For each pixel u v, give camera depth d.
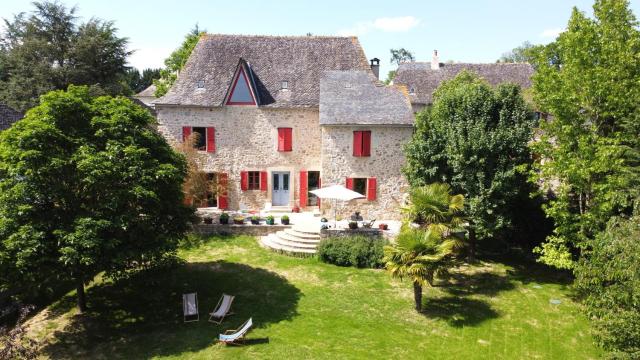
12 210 11.87
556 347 12.89
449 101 19.33
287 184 25.09
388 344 12.71
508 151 17.47
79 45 34.84
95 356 12.10
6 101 32.94
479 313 14.80
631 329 9.70
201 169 24.14
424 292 16.33
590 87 15.12
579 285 12.93
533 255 20.56
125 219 12.59
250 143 24.47
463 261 19.64
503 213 17.92
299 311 14.54
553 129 16.19
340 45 27.20
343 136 22.52
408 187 21.16
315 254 18.97
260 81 25.03
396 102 23.30
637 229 10.73
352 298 15.54
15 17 36.81
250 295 15.66
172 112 23.92
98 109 13.96
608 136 15.52
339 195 19.36
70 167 12.65
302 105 24.11
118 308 14.87
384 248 14.70
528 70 39.50
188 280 16.81
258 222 21.95
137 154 13.12
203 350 12.27
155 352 12.23
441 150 18.84
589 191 15.51
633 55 14.97
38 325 13.83
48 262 11.89
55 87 34.25
